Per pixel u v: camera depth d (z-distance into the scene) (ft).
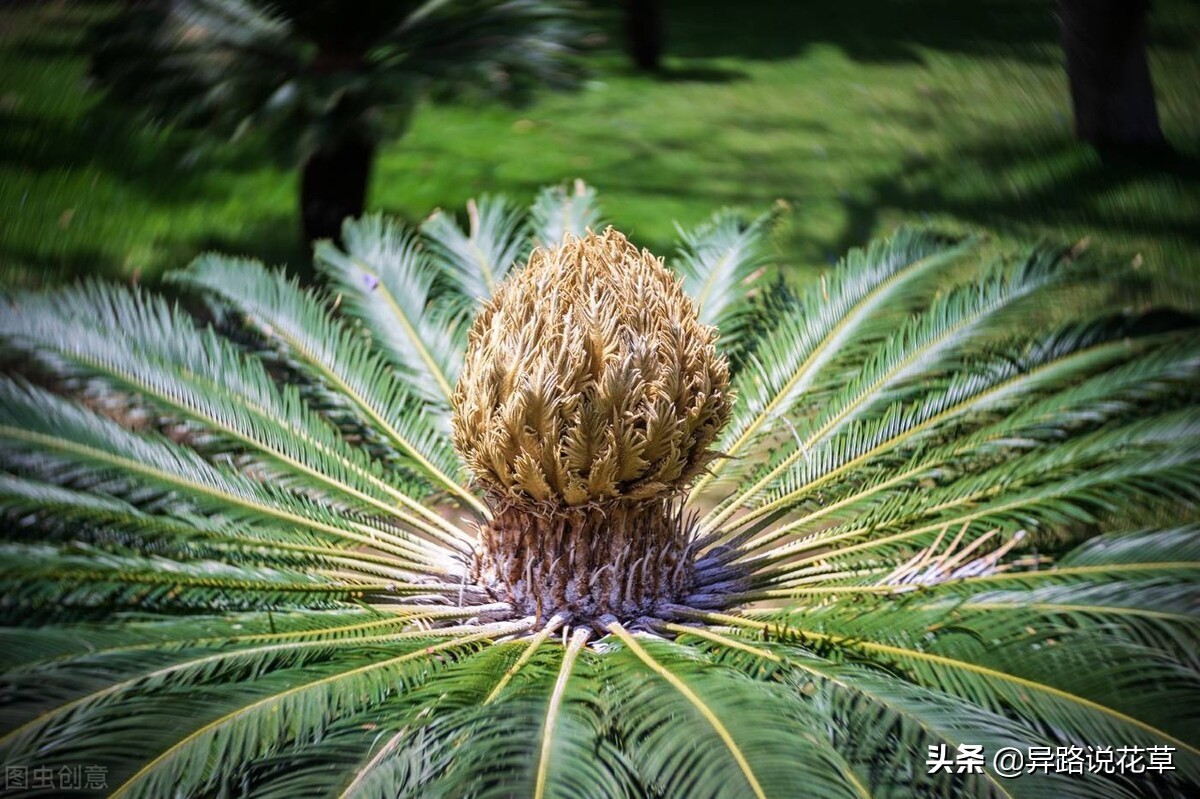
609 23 50.34
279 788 7.77
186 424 12.10
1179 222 28.19
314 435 12.80
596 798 7.39
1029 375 12.50
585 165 32.55
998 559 10.41
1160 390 11.53
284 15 20.58
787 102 40.27
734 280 15.57
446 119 36.40
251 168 30.50
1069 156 33.30
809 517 12.13
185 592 9.77
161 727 7.92
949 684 8.55
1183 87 41.91
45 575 8.95
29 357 12.70
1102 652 8.59
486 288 15.46
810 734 8.01
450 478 13.03
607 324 9.34
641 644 9.37
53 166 29.68
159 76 20.51
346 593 10.64
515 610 10.44
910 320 13.69
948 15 55.77
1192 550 9.41
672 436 9.55
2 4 48.98
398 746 8.05
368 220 15.55
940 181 31.96
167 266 24.14
